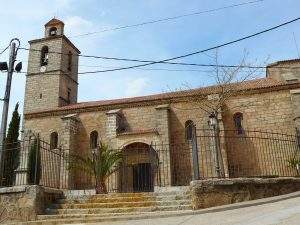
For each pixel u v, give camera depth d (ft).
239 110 94.94
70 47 140.46
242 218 28.66
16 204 40.81
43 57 134.31
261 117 92.68
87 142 105.40
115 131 99.55
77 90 139.95
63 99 128.26
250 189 39.93
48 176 69.10
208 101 94.38
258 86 94.94
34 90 129.49
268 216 27.55
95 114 107.65
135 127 102.94
